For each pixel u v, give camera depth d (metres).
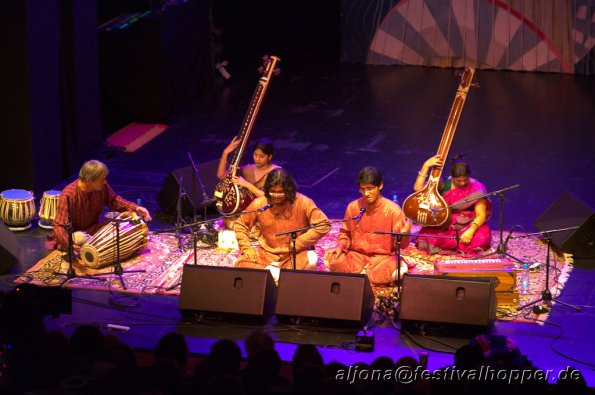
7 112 10.94
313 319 7.40
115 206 9.35
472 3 17.56
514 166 12.20
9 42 10.73
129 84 14.09
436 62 18.14
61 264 8.91
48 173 11.43
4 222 9.73
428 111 14.98
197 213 10.34
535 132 13.73
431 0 17.84
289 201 8.30
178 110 14.77
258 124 14.30
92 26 12.35
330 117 14.69
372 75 17.53
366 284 7.40
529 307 7.93
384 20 18.22
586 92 16.03
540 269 8.73
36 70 10.95
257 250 9.00
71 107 12.11
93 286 8.41
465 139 13.42
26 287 6.06
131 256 9.12
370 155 12.77
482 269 7.96
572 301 8.06
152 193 11.16
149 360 7.13
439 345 7.21
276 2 19.81
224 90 16.30
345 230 8.66
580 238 8.88
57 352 5.46
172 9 14.37
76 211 9.05
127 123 14.26
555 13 17.17
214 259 9.08
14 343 5.62
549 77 17.16
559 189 11.29
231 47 19.23
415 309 7.30
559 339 7.34
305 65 18.31
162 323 7.62
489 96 15.84
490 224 10.06
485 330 7.23
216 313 7.53
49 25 11.11
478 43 17.69
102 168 8.91
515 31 17.45
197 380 5.46
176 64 14.69
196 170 9.95
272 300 7.71
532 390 5.32
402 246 8.49
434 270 8.35
